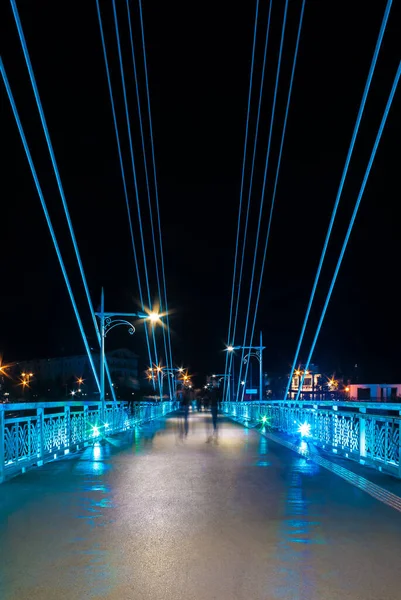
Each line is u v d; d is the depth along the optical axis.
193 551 5.01
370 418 10.69
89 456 12.40
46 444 11.56
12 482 8.70
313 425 15.80
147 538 5.43
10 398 87.50
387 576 4.38
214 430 21.39
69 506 6.91
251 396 84.25
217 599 3.93
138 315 22.91
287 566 4.60
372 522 6.04
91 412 16.70
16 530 5.73
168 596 3.98
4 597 3.97
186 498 7.41
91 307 23.92
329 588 4.13
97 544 5.23
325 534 5.55
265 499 7.31
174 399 84.12
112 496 7.55
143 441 16.53
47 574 4.42
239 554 4.92
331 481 8.77
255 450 13.66
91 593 4.04
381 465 9.88
